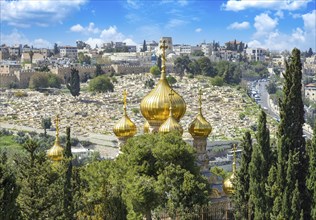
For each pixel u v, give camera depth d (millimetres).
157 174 67375
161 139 69188
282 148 62156
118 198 64000
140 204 61312
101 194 64562
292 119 63469
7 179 47594
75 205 62188
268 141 64812
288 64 64375
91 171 72000
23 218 55000
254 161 63906
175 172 64812
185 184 63438
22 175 57438
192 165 68688
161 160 67375
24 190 56875
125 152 71438
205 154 84625
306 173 63188
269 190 61375
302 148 64188
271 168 61594
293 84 63625
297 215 59188
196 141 84375
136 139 71688
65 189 61500
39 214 57625
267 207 62031
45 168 58688
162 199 65312
